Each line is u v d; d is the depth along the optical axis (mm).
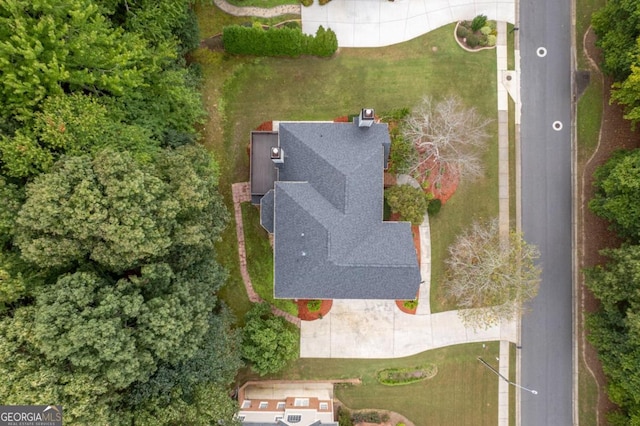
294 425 27438
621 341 27609
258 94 32219
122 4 26000
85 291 20109
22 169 20016
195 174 22938
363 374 32156
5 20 19031
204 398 23672
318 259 25812
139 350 21078
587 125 32469
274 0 32312
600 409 31859
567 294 32562
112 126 23422
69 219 19484
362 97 32312
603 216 29172
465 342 32188
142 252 21203
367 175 26688
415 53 32500
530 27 32594
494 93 32562
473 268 28094
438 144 28906
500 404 32219
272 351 28672
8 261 20375
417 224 30094
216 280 26703
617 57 28453
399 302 32094
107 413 20078
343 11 32312
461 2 32562
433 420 32125
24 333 18781
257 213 31891
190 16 28938
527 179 32594
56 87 20625
